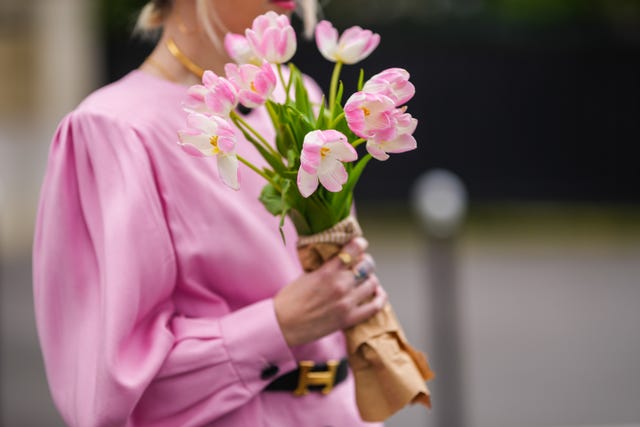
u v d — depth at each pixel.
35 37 13.94
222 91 1.86
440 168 15.62
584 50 15.57
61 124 2.12
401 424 6.01
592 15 17.47
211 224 2.07
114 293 1.93
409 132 1.88
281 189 2.00
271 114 2.03
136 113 2.07
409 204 15.54
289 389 2.16
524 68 15.61
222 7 2.11
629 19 17.19
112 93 2.12
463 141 15.61
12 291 10.23
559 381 7.20
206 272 2.08
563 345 8.22
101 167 2.02
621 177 15.86
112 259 1.95
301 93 2.04
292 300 2.05
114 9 14.20
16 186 13.83
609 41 15.53
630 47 15.58
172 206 2.04
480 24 15.33
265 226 2.14
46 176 2.13
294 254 2.21
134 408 2.04
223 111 1.87
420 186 15.54
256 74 1.89
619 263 11.97
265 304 2.07
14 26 13.88
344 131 1.97
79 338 2.02
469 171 15.66
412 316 8.88
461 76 15.50
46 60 13.93
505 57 15.53
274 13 1.97
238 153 2.19
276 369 2.05
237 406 2.03
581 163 15.80
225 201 2.09
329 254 2.07
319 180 1.89
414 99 15.47
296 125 1.96
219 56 2.19
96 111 2.06
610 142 15.81
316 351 2.19
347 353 2.20
